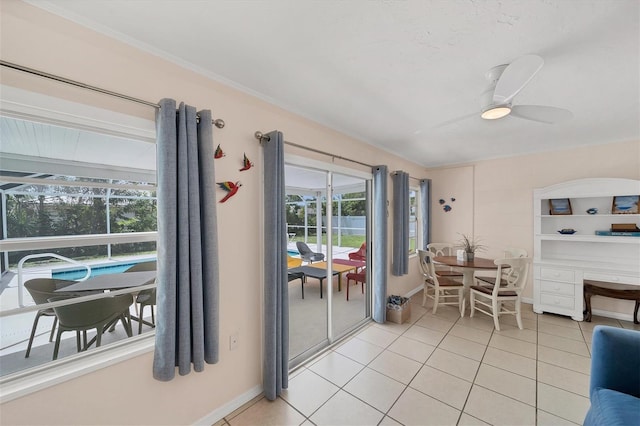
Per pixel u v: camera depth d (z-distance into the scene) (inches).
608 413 49.5
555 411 72.5
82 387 50.6
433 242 198.1
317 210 161.5
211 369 70.0
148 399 58.8
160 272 57.5
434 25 53.1
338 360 99.1
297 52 62.4
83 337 58.6
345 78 73.9
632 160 131.7
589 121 107.5
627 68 68.1
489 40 57.7
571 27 53.2
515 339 114.7
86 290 59.3
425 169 199.8
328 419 70.8
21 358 54.8
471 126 113.0
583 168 144.1
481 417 70.7
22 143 55.7
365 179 135.0
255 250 81.4
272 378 77.4
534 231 151.0
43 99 46.8
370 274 138.4
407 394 80.0
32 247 50.1
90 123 52.1
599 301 140.7
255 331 81.1
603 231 136.4
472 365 95.0
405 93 82.8
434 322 134.1
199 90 68.2
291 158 93.2
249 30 54.7
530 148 151.4
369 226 137.9
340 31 55.0
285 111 90.9
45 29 47.0
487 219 175.5
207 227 63.9
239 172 77.1
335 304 156.6
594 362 61.1
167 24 52.6
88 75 51.4
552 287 139.9
